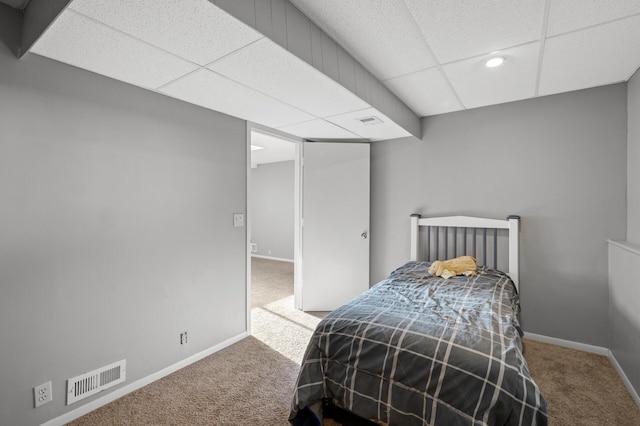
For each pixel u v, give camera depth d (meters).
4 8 1.54
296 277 3.71
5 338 1.54
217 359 2.48
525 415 1.20
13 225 1.56
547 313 2.74
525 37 1.80
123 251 1.99
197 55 1.60
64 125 1.72
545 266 2.74
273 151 5.72
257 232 7.54
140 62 1.68
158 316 2.19
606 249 2.51
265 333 2.98
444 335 1.50
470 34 1.78
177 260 2.30
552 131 2.71
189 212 2.38
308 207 3.61
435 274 2.64
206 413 1.84
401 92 2.68
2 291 1.53
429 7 1.55
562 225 2.68
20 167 1.57
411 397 1.39
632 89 2.32
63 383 1.73
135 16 1.27
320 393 1.62
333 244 3.62
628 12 1.55
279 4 1.50
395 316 1.74
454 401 1.29
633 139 2.31
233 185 2.73
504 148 2.92
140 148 2.07
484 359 1.33
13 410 1.57
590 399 1.95
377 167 3.68
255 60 1.65
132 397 1.98
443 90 2.62
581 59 2.06
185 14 1.25
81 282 1.80
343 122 2.84
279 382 2.16
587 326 2.59
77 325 1.79
